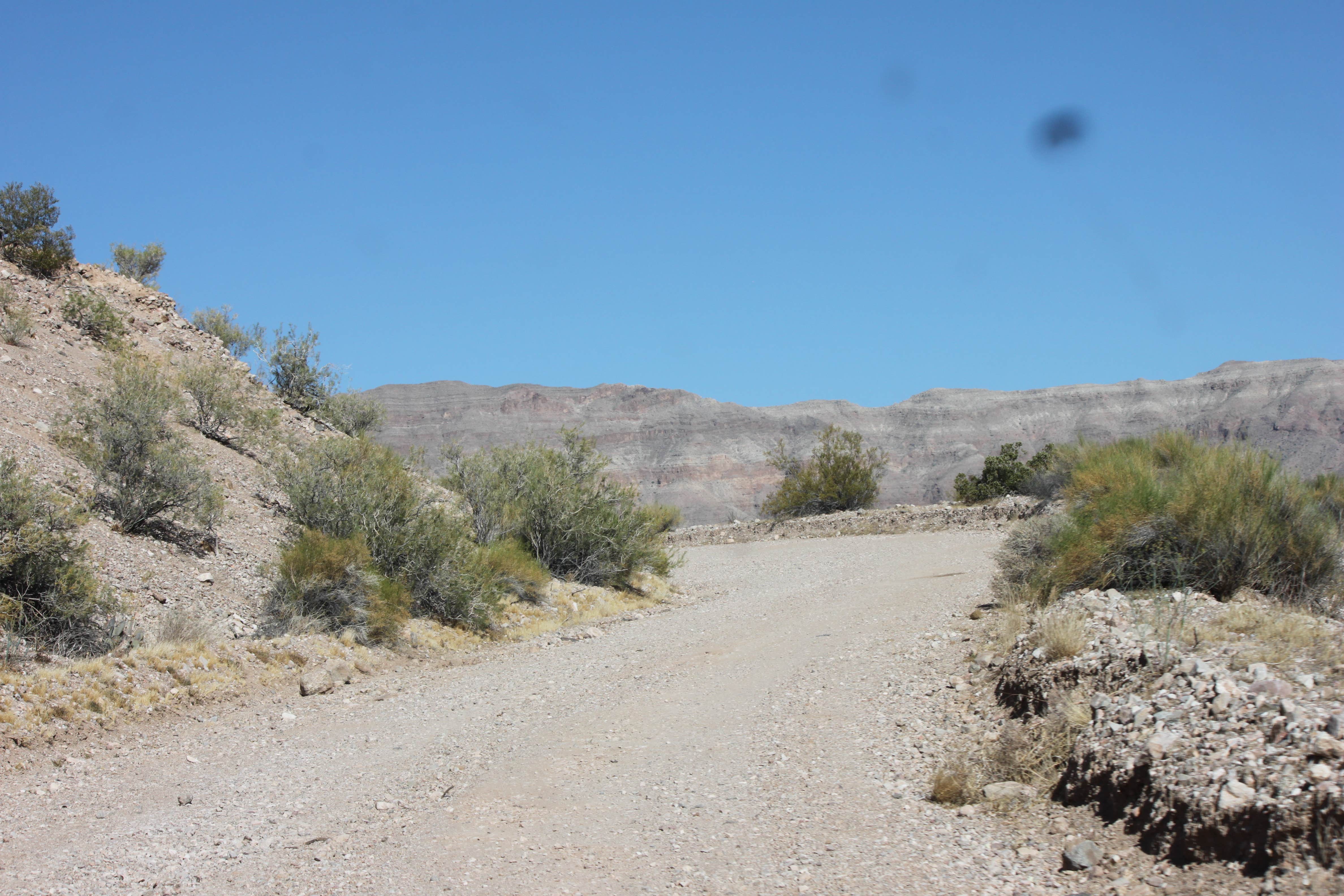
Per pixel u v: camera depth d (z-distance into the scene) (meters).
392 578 14.80
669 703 9.82
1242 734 5.41
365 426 28.19
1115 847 5.29
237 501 17.28
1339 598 9.09
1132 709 6.31
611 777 7.60
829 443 34.22
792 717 8.79
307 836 6.80
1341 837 4.38
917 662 10.06
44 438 15.49
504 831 6.57
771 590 18.23
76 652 10.62
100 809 7.55
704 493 132.38
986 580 14.50
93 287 24.95
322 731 9.88
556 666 12.41
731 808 6.70
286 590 13.41
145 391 15.58
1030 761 6.68
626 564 19.39
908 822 6.16
